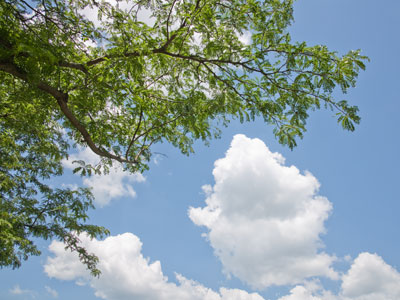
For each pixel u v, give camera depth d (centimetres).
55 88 557
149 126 802
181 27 670
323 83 625
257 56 667
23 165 1184
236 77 750
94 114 734
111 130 802
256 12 654
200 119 743
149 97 758
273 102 721
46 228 1112
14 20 460
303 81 652
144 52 609
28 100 599
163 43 696
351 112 632
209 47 668
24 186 1160
